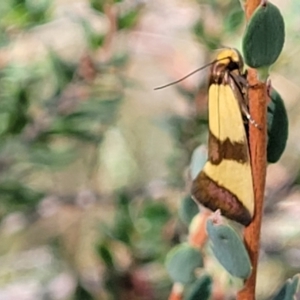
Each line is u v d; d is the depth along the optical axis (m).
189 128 0.18
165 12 0.18
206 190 0.09
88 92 0.18
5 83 0.18
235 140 0.09
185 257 0.10
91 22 0.17
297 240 0.18
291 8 0.16
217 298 0.12
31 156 0.18
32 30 0.17
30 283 0.20
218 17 0.17
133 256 0.17
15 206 0.19
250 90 0.09
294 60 0.17
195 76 0.19
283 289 0.09
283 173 0.18
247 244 0.09
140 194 0.19
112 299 0.16
